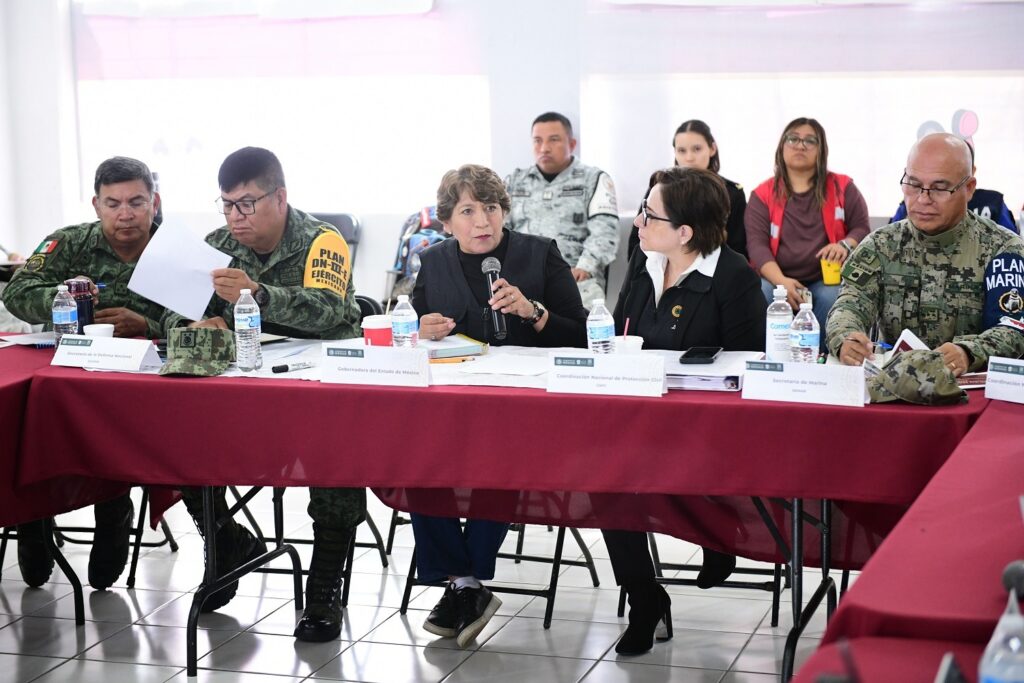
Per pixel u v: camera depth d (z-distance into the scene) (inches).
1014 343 106.2
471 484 102.5
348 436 104.9
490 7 255.4
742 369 103.0
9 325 152.3
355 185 271.4
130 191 136.1
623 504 109.3
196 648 116.7
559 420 99.6
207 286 117.9
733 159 250.2
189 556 151.1
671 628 121.0
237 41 271.1
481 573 119.3
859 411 93.1
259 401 106.3
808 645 118.9
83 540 148.2
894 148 241.9
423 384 104.5
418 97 265.3
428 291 132.3
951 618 52.1
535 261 130.8
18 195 283.0
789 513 108.4
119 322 131.8
